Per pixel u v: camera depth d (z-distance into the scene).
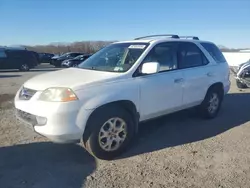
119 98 4.09
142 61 4.56
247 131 5.50
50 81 4.02
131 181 3.51
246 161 4.12
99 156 4.05
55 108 3.63
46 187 3.34
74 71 4.64
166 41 5.14
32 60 23.66
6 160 4.05
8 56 22.34
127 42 5.27
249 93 10.14
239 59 29.23
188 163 4.03
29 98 3.97
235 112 7.04
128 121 4.27
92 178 3.57
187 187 3.38
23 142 4.75
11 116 6.42
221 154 4.36
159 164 3.99
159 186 3.40
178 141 4.91
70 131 3.68
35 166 3.87
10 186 3.35
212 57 6.11
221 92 6.36
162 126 5.75
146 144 4.75
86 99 3.78
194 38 6.12
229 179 3.58
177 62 5.23
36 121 3.81
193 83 5.42
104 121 3.98
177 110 5.27
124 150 4.32
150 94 4.57
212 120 6.23
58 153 4.32
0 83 13.41
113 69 4.55
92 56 5.40
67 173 3.69
